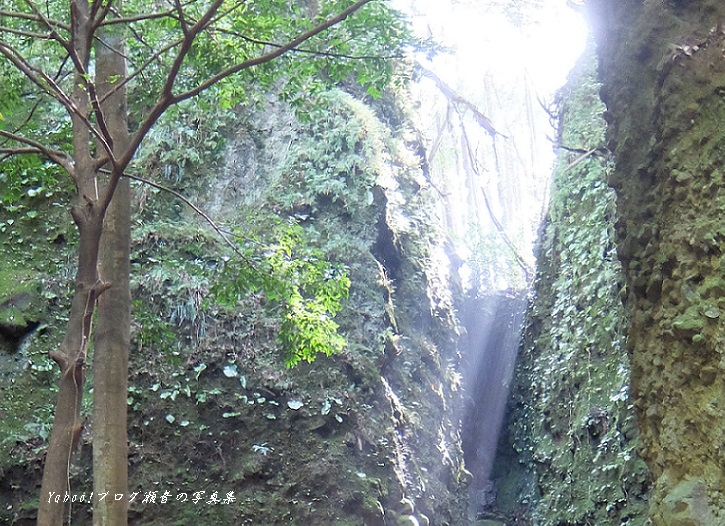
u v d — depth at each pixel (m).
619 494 8.36
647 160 4.46
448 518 10.11
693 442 3.81
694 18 4.38
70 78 9.48
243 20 5.83
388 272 11.10
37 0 6.29
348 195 10.71
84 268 4.30
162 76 6.42
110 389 4.52
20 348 8.36
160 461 8.09
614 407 9.01
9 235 9.14
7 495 7.45
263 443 8.48
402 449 9.62
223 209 10.34
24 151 4.69
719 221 3.76
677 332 3.88
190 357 8.70
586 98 12.64
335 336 6.34
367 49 5.75
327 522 8.17
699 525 3.54
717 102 3.99
